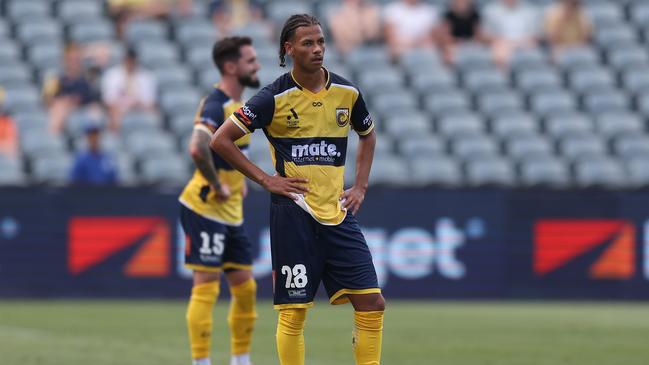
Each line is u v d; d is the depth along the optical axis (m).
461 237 51.88
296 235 22.61
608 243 52.47
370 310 22.64
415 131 65.69
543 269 52.31
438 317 45.00
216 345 35.53
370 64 70.50
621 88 74.00
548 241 52.31
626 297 52.34
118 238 49.88
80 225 49.72
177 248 50.22
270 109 22.30
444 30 72.56
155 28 70.62
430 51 72.06
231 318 29.94
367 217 51.16
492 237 52.06
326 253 22.84
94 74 64.06
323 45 22.20
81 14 70.88
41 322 41.78
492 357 33.16
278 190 22.30
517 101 70.00
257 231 50.28
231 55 29.08
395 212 51.38
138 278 50.03
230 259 29.72
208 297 29.02
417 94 68.88
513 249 52.12
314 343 36.38
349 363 31.81
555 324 42.69
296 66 22.36
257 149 60.50
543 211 52.28
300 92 22.38
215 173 28.55
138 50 67.81
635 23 80.12
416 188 51.50
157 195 50.19
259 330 39.72
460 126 66.56
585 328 41.34
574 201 52.38
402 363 31.73
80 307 47.47
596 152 66.19
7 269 49.41
